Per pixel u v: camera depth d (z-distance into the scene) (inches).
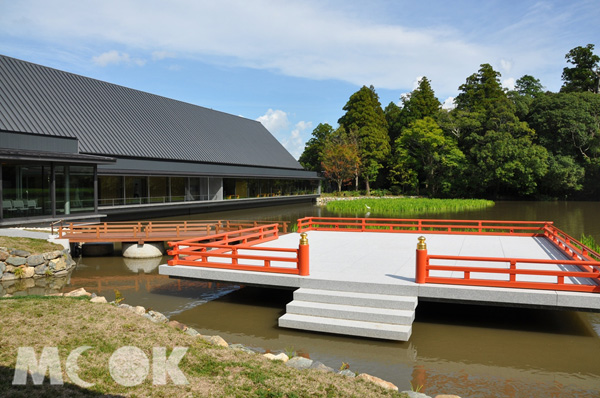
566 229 1000.9
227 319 374.9
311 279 366.3
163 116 1601.9
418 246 347.9
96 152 1123.3
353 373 247.3
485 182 2180.1
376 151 2482.8
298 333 333.1
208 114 1931.6
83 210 819.4
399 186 2620.6
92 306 309.0
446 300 334.3
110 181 1087.6
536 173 2060.8
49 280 540.4
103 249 716.7
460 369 275.9
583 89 2556.6
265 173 1797.5
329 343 315.0
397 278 368.2
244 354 251.9
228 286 498.3
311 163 2802.7
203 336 298.4
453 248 543.2
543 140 2161.7
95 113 1296.8
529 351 303.1
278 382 212.7
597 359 291.3
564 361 288.4
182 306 417.1
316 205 1942.7
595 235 888.9
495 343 316.8
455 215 1403.8
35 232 650.2
